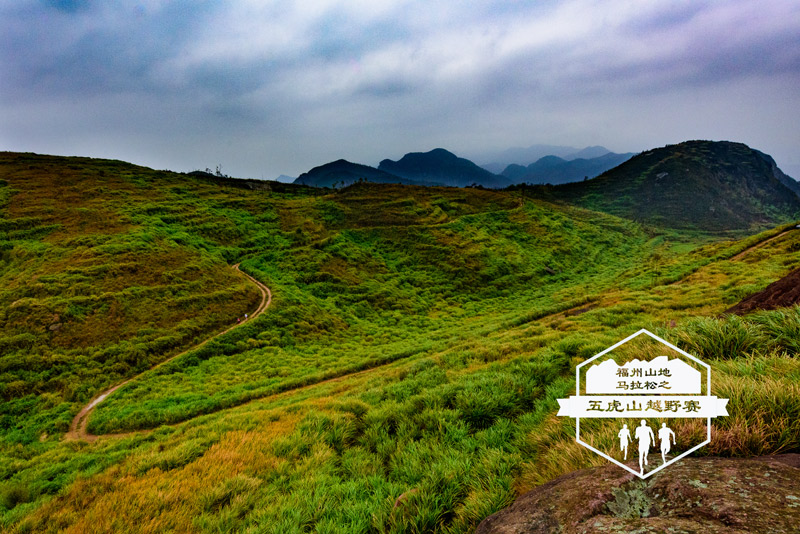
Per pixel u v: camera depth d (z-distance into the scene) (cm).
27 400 2408
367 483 477
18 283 3703
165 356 3116
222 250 5788
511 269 6888
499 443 507
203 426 941
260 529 388
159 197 7350
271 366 3041
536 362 820
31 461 1611
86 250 4384
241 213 7381
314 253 6025
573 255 8212
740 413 289
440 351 2580
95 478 607
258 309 4122
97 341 3077
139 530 420
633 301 2364
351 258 6259
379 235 7512
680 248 10375
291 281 5131
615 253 9012
